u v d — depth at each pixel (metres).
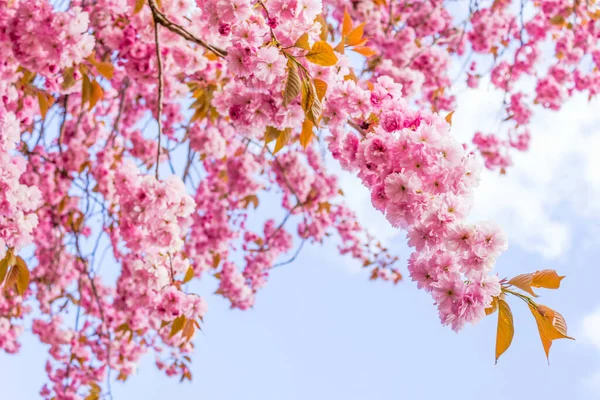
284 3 2.50
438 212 2.25
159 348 7.58
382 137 2.38
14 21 3.13
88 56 3.46
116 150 6.60
